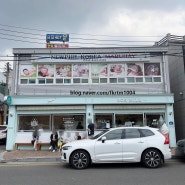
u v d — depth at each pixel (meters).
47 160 12.70
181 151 12.16
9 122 17.00
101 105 17.28
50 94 17.78
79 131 17.11
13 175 9.12
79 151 10.41
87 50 18.08
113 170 9.95
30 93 17.77
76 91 17.88
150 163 10.40
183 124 19.03
